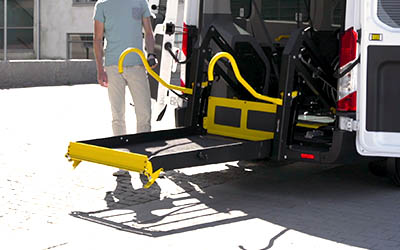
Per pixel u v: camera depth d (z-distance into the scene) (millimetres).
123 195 5730
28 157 7238
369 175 6703
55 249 4305
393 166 6016
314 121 6707
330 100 6438
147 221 4969
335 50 7473
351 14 5555
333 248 4395
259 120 6125
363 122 5574
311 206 5492
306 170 6926
